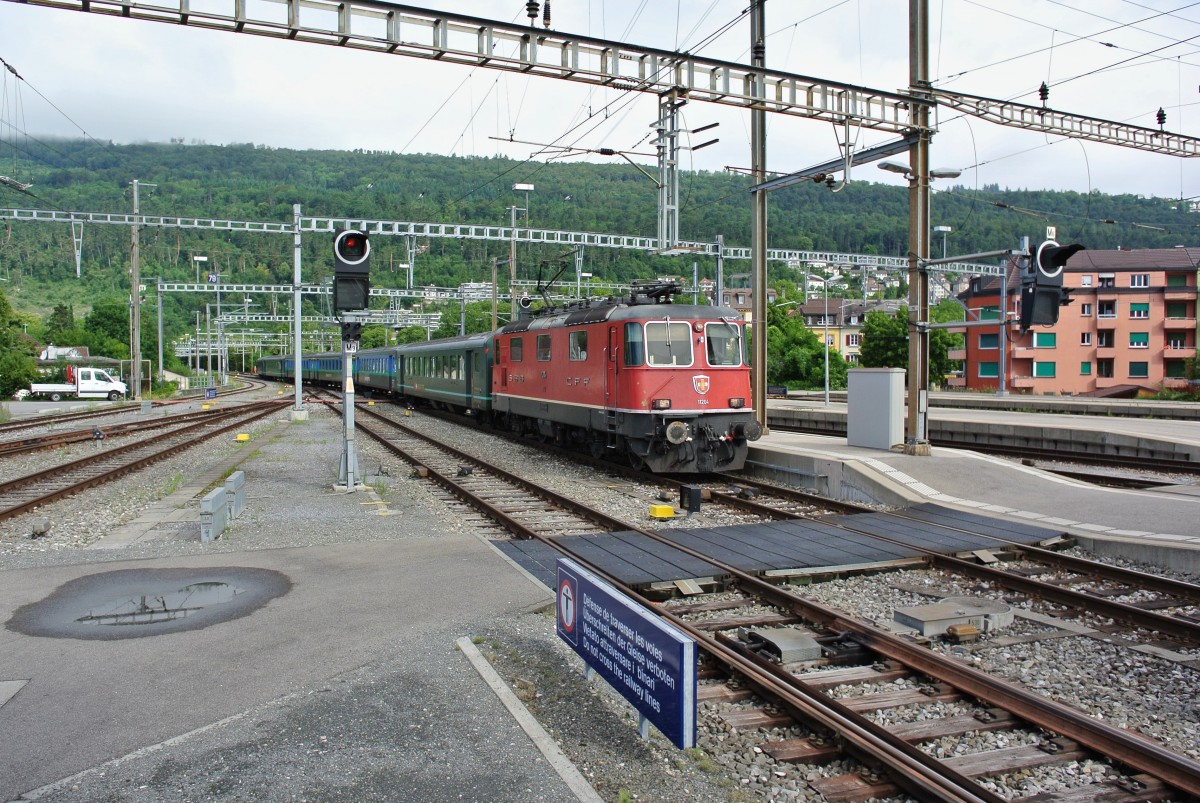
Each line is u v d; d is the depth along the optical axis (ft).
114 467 62.49
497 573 29.30
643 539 34.86
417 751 16.19
